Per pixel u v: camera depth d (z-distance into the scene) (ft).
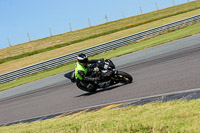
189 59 61.21
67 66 143.74
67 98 57.52
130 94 43.19
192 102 27.81
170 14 323.37
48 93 72.49
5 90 110.73
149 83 47.55
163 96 35.09
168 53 83.87
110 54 140.87
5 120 52.95
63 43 287.07
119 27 319.68
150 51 104.37
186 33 133.18
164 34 167.22
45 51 263.29
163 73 53.52
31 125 39.50
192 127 20.88
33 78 128.88
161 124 23.06
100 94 50.96
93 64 53.06
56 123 35.81
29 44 324.19
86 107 43.16
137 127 24.02
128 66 80.64
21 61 218.18
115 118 29.58
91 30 351.87
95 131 26.02
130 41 167.84
